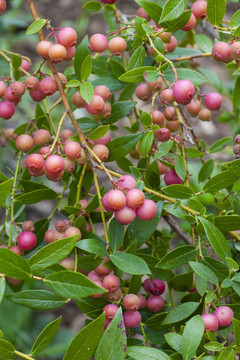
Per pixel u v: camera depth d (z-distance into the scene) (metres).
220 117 0.96
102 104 0.67
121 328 0.59
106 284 0.64
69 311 1.22
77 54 0.70
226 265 0.64
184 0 0.65
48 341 0.61
